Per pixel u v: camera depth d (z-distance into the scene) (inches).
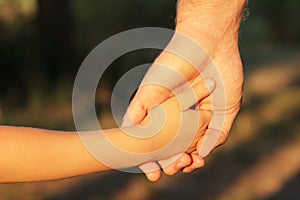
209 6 65.7
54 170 55.2
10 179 54.5
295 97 424.2
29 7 433.7
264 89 466.0
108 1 465.7
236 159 299.7
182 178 272.7
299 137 334.6
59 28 417.7
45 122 355.9
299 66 585.0
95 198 252.7
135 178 270.7
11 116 360.5
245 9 70.4
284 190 264.4
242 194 257.1
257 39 759.7
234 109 66.6
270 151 314.0
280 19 856.3
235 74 66.5
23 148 54.2
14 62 401.4
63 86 395.9
